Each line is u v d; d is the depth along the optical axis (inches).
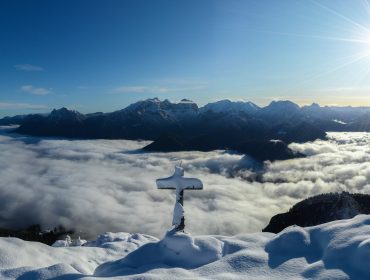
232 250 573.0
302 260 500.1
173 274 492.7
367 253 439.8
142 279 459.8
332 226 552.1
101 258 992.2
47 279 491.8
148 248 588.1
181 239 571.2
